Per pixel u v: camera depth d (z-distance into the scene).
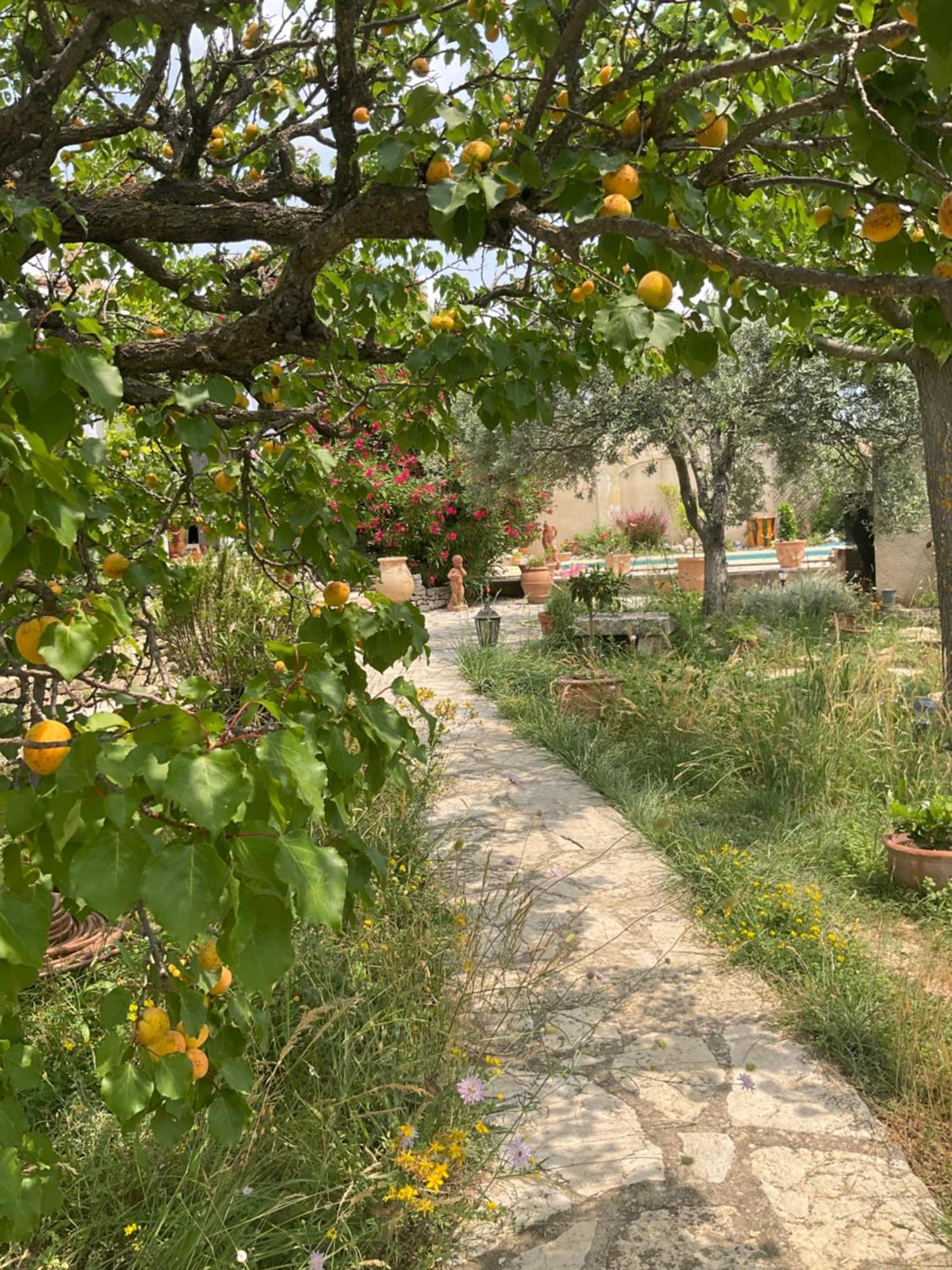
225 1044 1.63
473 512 18.45
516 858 5.46
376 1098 2.91
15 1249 2.30
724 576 11.80
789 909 4.56
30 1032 3.20
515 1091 3.33
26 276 3.23
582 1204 2.81
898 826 5.16
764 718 6.84
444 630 14.99
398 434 3.39
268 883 1.16
